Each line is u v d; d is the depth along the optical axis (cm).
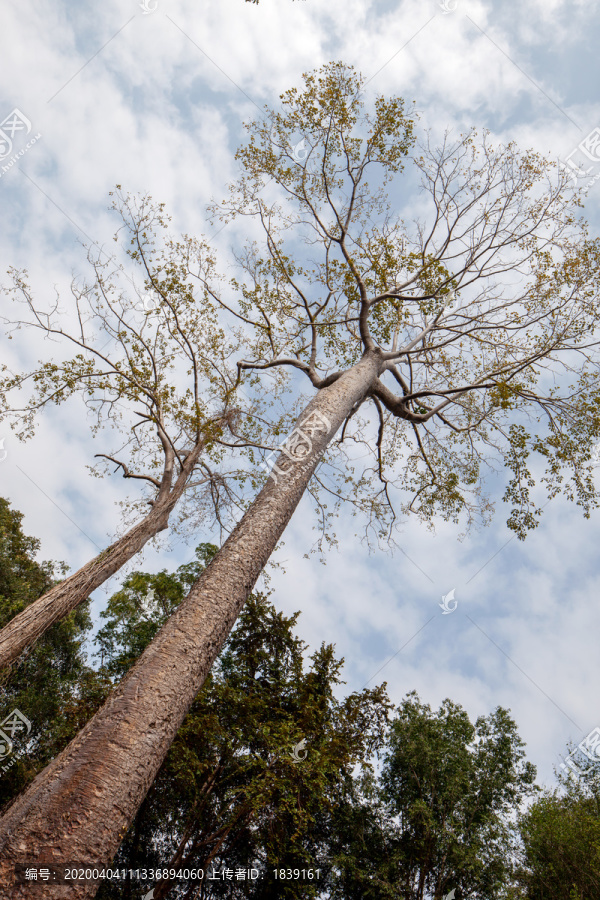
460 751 1466
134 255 1238
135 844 1137
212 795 1136
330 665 1327
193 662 492
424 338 1294
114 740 413
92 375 1262
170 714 451
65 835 353
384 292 1051
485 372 1173
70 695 1386
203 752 1131
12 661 910
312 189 1187
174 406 1317
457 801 1366
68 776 386
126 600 1575
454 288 1098
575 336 1047
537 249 1118
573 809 1224
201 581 570
